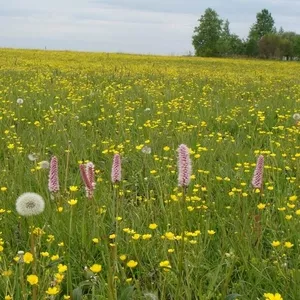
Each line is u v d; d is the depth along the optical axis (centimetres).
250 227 433
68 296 313
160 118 940
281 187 561
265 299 328
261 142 780
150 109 1018
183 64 3203
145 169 616
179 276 321
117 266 359
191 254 383
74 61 2861
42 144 727
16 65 2319
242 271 370
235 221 438
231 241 400
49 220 441
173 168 608
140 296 327
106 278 366
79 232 423
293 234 420
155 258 388
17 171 575
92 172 372
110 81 1677
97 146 749
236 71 2673
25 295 315
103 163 652
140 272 377
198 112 1020
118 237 408
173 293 347
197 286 350
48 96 1146
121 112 962
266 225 450
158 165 615
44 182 527
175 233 412
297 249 408
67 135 757
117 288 340
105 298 323
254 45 8500
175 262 362
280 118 955
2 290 338
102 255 373
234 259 362
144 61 3288
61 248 396
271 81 1902
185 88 1525
